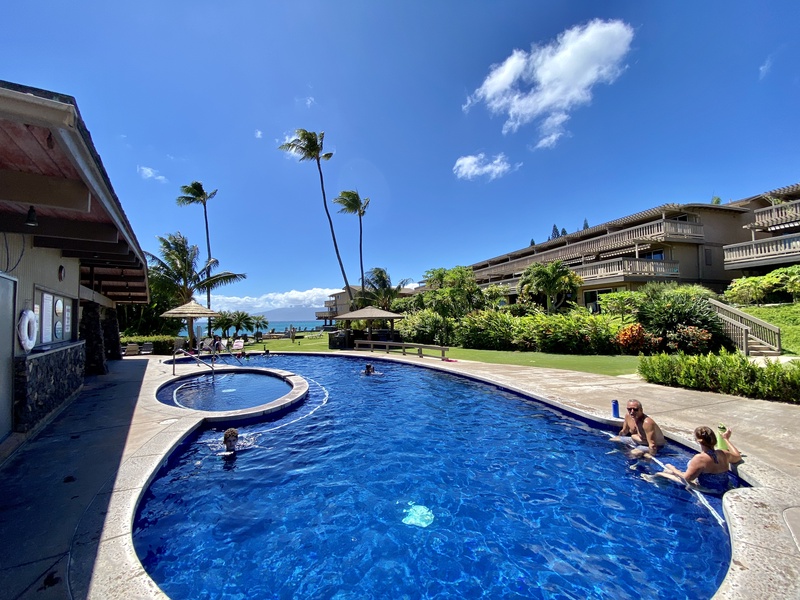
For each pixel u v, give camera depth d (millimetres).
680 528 3729
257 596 2914
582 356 15766
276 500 4402
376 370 14906
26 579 2469
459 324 22281
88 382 10875
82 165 3160
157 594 2355
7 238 5316
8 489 3863
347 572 3193
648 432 5469
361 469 5273
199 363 15719
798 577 2441
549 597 2881
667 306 14930
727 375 7938
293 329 34125
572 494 4473
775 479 3912
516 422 7363
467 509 4184
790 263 17750
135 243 7133
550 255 31609
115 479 4125
